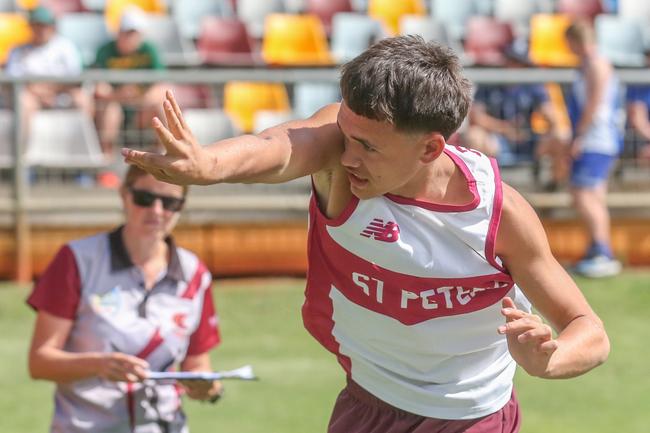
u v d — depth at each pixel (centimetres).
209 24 3553
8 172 2431
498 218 763
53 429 1086
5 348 1973
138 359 1038
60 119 2450
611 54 3709
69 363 1045
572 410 1717
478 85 2523
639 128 2634
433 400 836
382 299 794
